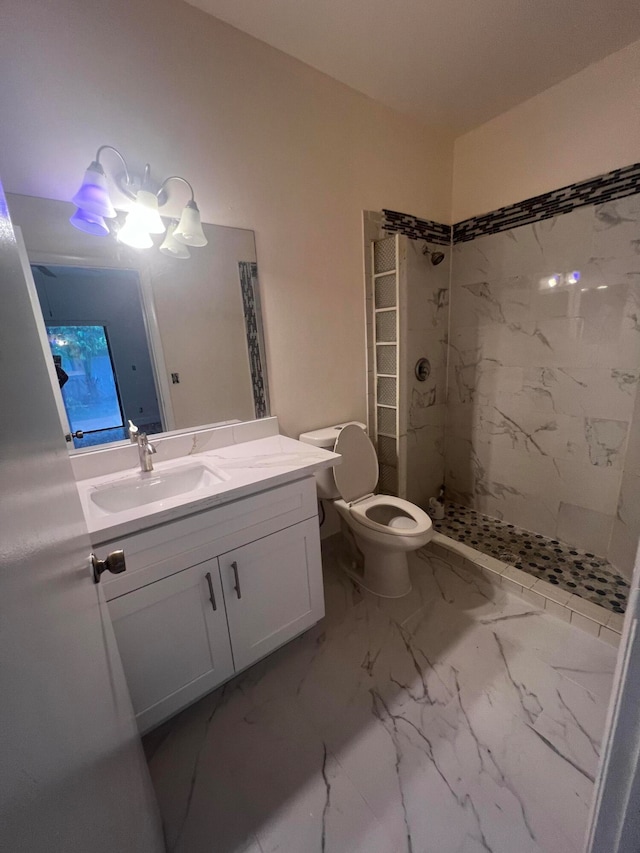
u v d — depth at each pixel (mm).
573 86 1673
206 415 1552
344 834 896
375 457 1915
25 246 1119
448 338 2420
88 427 1294
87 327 1254
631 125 1542
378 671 1327
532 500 2152
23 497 343
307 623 1429
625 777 304
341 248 1846
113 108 1188
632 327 1643
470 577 1822
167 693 1102
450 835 881
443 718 1152
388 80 1685
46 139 1105
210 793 992
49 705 320
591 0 1289
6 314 415
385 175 1933
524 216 1942
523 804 931
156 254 1353
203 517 1099
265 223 1579
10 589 273
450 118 1987
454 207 2275
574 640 1419
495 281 2123
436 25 1380
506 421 2203
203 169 1388
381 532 1560
